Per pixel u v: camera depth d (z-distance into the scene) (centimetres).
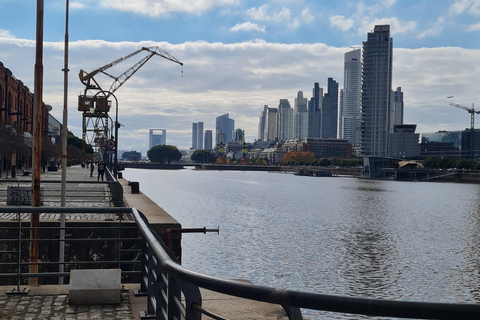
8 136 5619
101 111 8781
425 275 3800
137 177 19638
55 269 1972
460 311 220
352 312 245
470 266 4153
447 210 9144
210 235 5128
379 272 3841
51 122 16450
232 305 706
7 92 8056
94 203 3014
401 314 232
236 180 19688
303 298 261
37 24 1355
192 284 353
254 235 5281
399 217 7825
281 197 11081
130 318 664
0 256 1959
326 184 18325
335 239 5344
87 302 728
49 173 7862
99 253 1991
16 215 2369
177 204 8412
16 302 737
